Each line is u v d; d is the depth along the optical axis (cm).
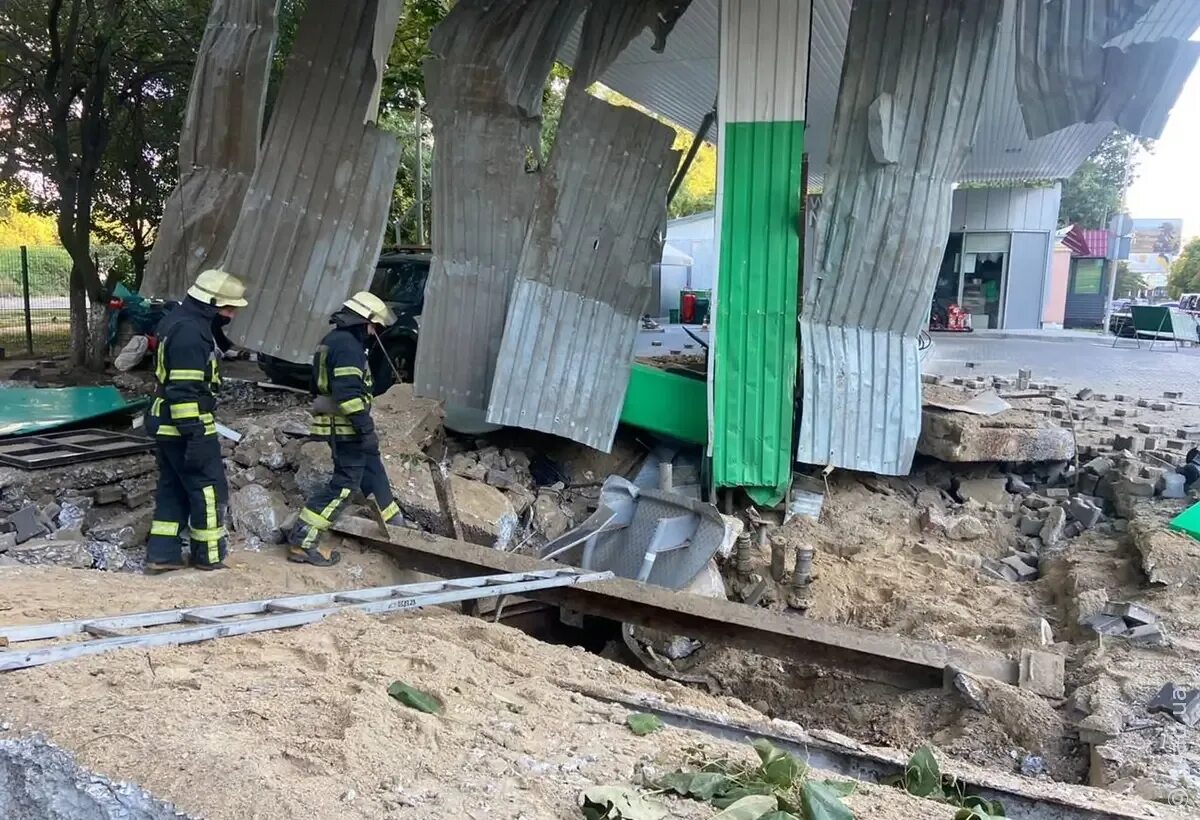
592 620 620
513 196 724
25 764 242
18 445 649
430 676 346
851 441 700
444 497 600
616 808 229
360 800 227
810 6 660
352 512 618
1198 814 304
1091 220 3716
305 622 402
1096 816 289
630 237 725
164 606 439
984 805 283
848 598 607
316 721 277
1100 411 1037
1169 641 463
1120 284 5672
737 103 677
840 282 685
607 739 302
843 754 322
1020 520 716
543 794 246
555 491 747
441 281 740
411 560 573
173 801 218
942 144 659
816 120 1577
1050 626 540
